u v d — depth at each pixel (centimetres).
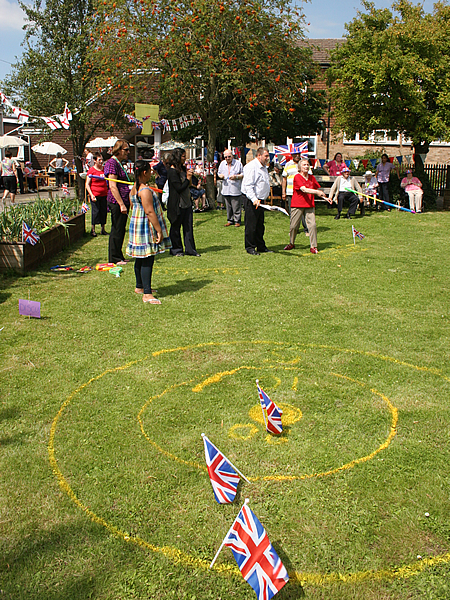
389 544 278
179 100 1589
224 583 257
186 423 389
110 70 1565
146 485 321
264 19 1477
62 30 1998
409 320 613
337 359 502
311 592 252
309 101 1962
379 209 1705
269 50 1480
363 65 1656
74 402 418
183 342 539
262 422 391
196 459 347
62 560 267
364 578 259
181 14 1456
